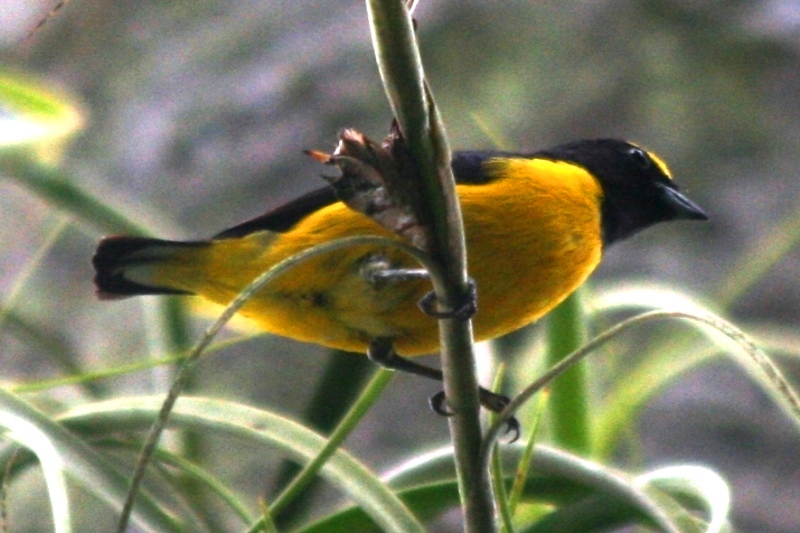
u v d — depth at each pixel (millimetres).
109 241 2295
